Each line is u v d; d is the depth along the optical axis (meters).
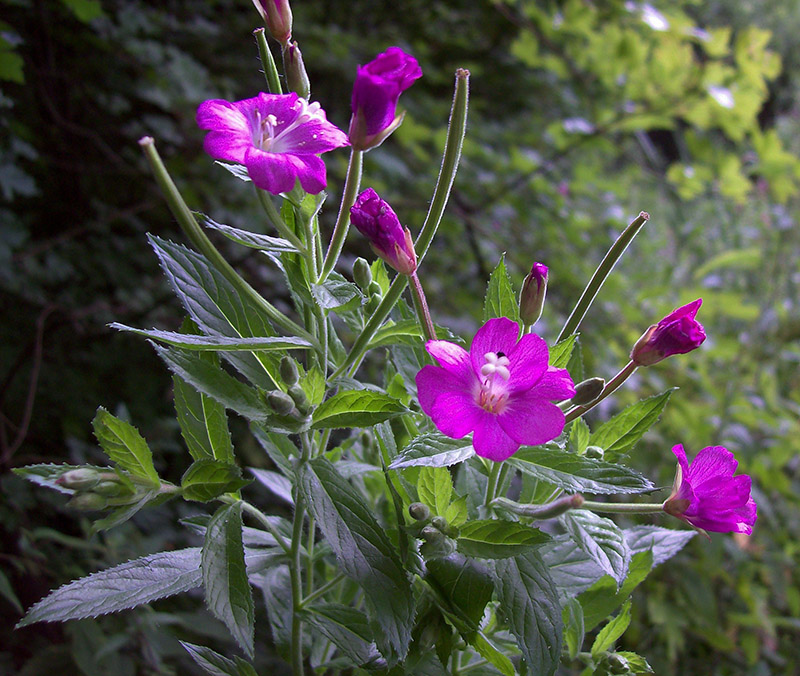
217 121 0.14
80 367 0.50
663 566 0.43
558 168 0.79
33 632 0.34
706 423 0.47
